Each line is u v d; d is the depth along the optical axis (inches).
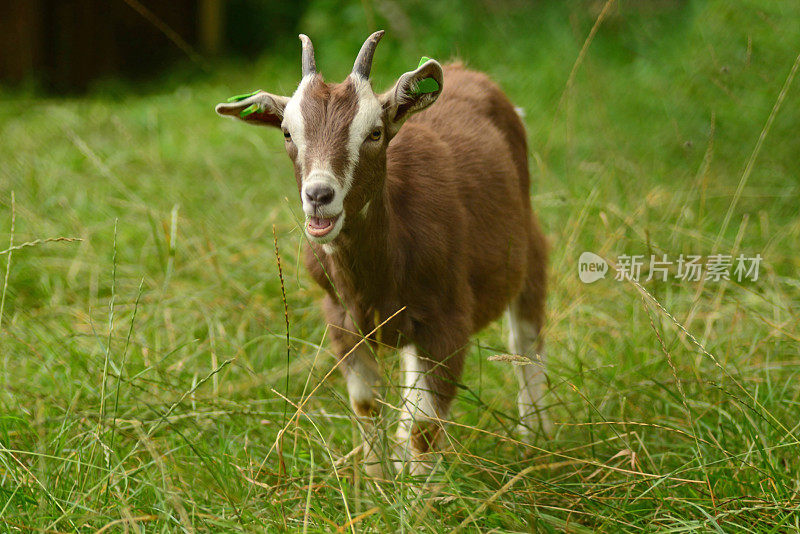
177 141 619.2
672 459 275.7
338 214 229.0
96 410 287.3
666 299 367.9
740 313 356.2
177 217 419.5
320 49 812.6
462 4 839.1
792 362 321.4
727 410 292.2
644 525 230.1
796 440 255.3
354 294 263.0
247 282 398.9
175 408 286.8
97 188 505.0
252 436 284.0
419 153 277.0
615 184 481.7
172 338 345.7
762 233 434.6
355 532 217.5
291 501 243.3
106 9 960.3
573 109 573.9
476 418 304.2
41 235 431.8
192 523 221.6
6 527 216.8
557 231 435.2
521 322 329.4
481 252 287.0
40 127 649.0
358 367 279.4
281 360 348.8
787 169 484.4
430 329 269.7
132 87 854.5
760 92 509.7
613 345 354.6
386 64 742.5
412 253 263.0
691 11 775.7
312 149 231.1
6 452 254.2
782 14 523.8
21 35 901.8
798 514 227.1
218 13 976.3
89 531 227.6
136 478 246.4
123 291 395.9
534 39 801.6
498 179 303.1
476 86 328.5
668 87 599.8
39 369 317.7
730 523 223.5
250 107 257.3
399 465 273.0
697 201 465.7
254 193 514.0
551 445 283.3
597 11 836.0
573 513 237.5
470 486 235.1
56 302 376.5
